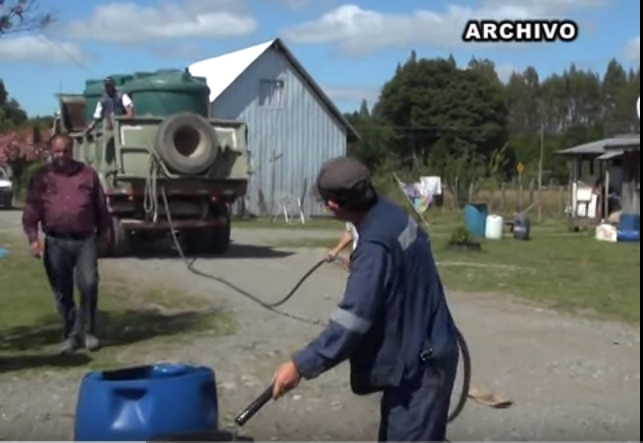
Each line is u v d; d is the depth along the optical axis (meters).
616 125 81.44
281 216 43.47
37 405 7.93
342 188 4.45
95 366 9.29
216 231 19.78
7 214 35.03
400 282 4.39
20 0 8.19
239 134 19.17
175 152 18.30
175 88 19.62
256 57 43.53
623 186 32.28
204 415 4.90
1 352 9.88
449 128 72.12
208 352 10.05
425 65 73.19
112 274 16.23
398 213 4.49
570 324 12.21
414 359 4.41
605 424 7.66
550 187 51.38
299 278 16.23
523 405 8.23
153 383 4.80
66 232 9.59
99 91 20.88
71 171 9.67
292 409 7.96
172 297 13.73
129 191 18.42
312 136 44.84
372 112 77.44
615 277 17.56
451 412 6.89
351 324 4.26
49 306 12.66
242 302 13.39
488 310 13.24
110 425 4.75
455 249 22.33
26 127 35.34
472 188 47.25
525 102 101.12
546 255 22.09
